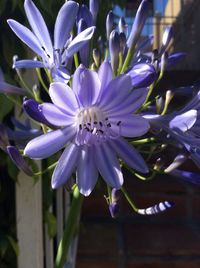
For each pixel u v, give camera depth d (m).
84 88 0.12
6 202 0.27
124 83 0.12
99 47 0.18
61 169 0.12
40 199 0.26
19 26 0.14
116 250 0.34
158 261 0.33
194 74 0.56
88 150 0.13
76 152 0.12
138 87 0.12
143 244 0.35
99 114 0.13
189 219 0.42
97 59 0.15
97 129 0.13
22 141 0.15
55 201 0.31
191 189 0.45
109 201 0.14
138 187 0.45
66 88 0.12
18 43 0.25
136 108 0.12
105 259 0.33
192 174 0.15
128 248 0.34
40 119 0.12
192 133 0.14
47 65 0.14
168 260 0.33
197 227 0.40
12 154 0.13
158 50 0.16
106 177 0.13
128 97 0.12
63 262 0.17
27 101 0.12
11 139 0.15
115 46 0.14
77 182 0.12
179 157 0.14
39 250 0.26
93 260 0.33
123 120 0.12
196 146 0.13
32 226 0.26
